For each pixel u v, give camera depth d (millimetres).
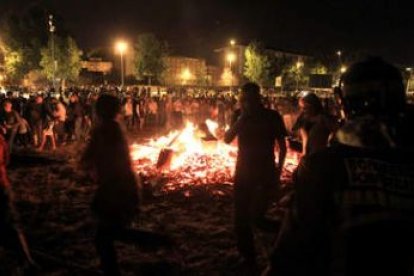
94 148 4148
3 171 4812
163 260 5348
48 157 12945
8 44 62781
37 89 42812
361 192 1490
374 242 1458
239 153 4789
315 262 1552
